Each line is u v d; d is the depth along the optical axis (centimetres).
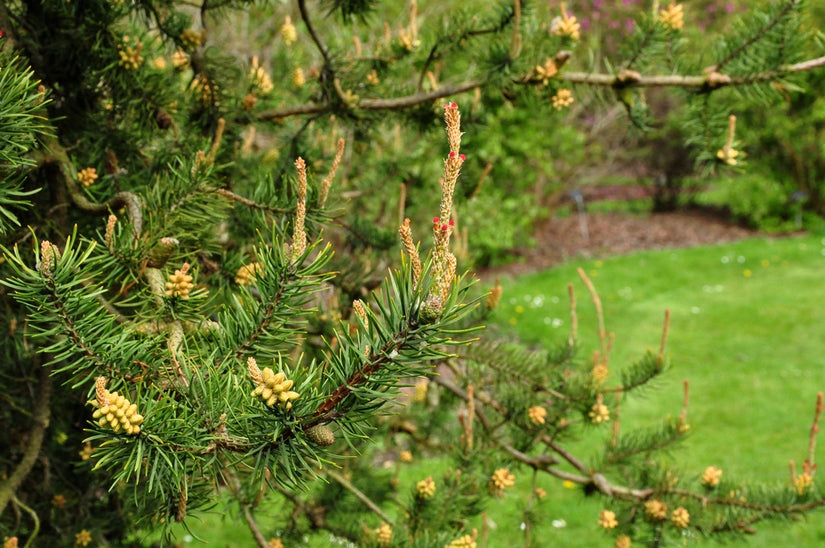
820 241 711
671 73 124
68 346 71
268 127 145
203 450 70
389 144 209
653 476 140
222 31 275
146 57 114
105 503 134
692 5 587
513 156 639
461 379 140
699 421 371
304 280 73
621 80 122
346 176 207
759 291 573
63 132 109
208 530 267
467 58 139
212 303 98
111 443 68
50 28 104
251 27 337
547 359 150
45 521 126
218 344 77
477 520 276
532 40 125
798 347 459
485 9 137
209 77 122
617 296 580
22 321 107
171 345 76
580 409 136
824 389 399
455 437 143
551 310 548
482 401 140
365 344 67
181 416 70
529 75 121
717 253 695
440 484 123
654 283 610
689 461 331
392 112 139
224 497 115
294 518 153
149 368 73
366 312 67
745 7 601
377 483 176
